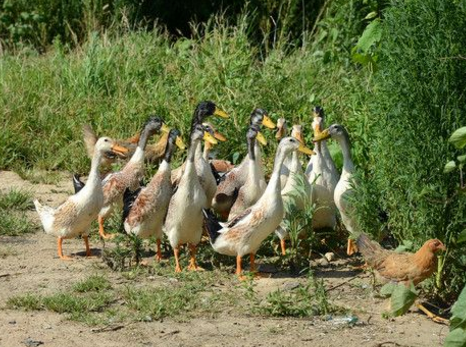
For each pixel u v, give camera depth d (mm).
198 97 19141
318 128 14742
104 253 13531
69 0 25031
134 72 20844
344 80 19000
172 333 11242
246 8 24047
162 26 25234
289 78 19828
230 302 12234
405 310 10938
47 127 19516
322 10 22906
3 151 18703
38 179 17922
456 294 12258
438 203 11891
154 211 13688
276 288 12805
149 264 13750
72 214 13727
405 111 12047
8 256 14039
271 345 10930
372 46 15516
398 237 13086
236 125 18125
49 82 20922
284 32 23797
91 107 19828
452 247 12016
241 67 19891
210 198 15023
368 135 15312
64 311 11883
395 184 12539
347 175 14008
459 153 11805
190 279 13125
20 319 11586
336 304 12234
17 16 25125
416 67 12039
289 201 14000
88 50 21703
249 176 14531
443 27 11992
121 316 11656
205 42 21641
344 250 14633
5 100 19812
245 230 12938
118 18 24453
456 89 11914
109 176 15320
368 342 11109
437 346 11062
